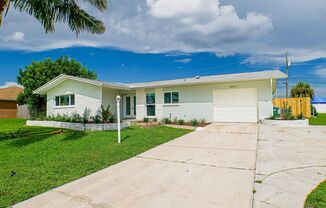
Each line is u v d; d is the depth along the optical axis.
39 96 23.34
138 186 4.16
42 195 3.85
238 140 8.43
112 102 17.30
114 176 4.75
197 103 15.45
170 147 7.59
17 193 3.89
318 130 9.92
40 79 23.25
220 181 4.30
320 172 4.70
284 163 5.37
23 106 27.50
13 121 20.23
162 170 5.09
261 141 8.08
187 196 3.66
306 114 18.42
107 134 10.45
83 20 10.40
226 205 3.31
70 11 9.93
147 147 7.56
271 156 6.04
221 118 14.71
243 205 3.29
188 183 4.24
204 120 15.04
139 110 17.70
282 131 9.98
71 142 8.59
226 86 14.57
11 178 4.64
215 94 14.95
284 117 12.17
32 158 6.27
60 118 15.20
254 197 3.55
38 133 11.30
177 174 4.79
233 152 6.63
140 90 17.75
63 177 4.70
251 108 13.85
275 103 19.20
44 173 4.95
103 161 5.86
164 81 18.22
